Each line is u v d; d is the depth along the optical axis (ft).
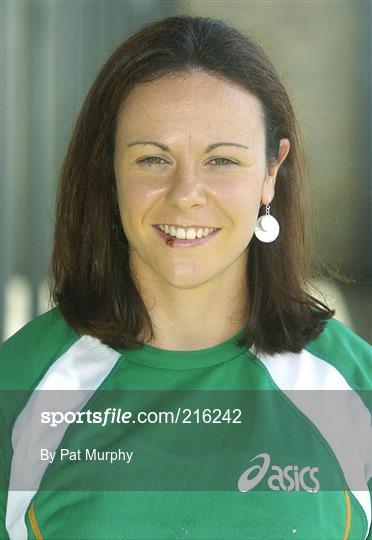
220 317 7.72
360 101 36.01
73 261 7.93
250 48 7.32
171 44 7.10
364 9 35.76
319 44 35.91
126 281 7.75
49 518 7.25
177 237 7.16
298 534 7.16
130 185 7.14
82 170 7.86
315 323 7.90
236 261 7.69
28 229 24.18
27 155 23.75
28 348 7.78
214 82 7.09
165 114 7.02
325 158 36.06
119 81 7.22
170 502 7.22
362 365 7.80
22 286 24.21
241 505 7.20
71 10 25.66
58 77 25.08
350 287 34.60
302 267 8.25
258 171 7.28
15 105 22.93
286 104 7.65
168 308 7.65
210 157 7.06
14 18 22.06
